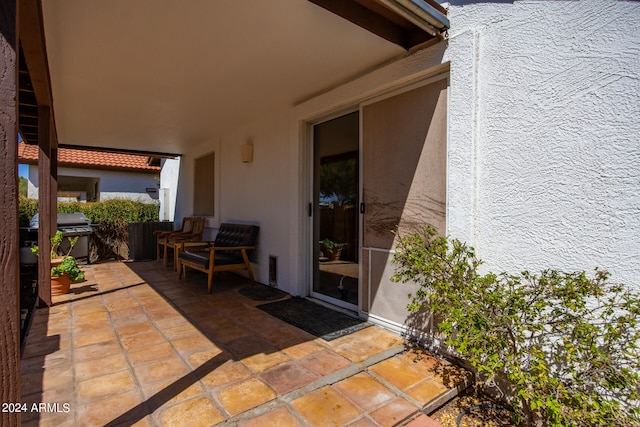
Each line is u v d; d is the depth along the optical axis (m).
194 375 2.08
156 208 9.25
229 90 3.51
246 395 1.87
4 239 1.00
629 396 1.41
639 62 1.60
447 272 2.04
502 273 1.89
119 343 2.56
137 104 3.97
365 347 2.51
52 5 2.01
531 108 1.96
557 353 1.74
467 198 2.22
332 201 3.61
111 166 10.56
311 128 3.88
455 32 2.31
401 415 1.73
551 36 1.88
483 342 1.65
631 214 1.62
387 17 2.33
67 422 1.64
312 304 3.59
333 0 2.03
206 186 6.39
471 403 1.98
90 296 3.93
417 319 2.59
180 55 2.71
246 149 4.76
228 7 2.06
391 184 2.83
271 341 2.61
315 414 1.72
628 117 1.63
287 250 4.10
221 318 3.14
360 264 3.14
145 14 2.12
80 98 3.75
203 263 4.15
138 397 1.85
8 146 1.00
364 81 2.95
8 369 1.00
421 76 2.57
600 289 1.57
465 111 2.23
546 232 1.90
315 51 2.65
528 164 1.97
